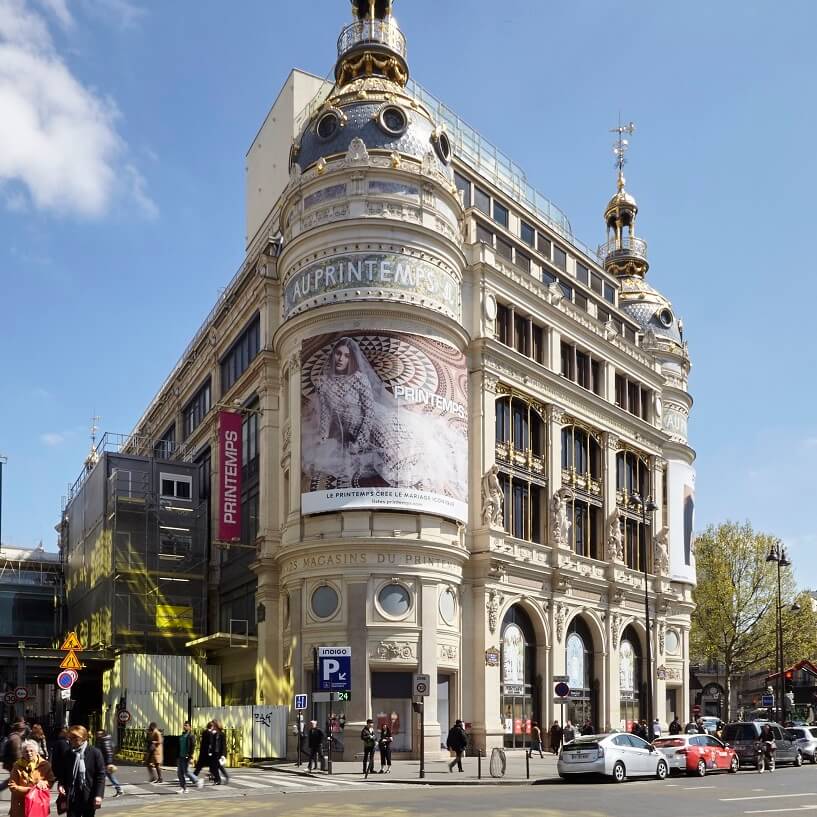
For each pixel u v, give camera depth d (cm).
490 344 4897
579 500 5638
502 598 4738
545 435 5356
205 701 5212
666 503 6775
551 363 5459
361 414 4259
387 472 4212
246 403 5300
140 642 5525
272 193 6219
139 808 2375
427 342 4431
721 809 2273
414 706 3459
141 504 5769
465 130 5928
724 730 4256
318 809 2266
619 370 6222
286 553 4350
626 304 7350
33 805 1477
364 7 5212
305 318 4472
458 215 4869
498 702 4609
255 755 4059
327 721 3728
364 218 4422
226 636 4650
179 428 6825
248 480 5219
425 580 4234
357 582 4144
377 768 3772
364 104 4722
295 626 4288
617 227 7919
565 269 6181
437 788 3072
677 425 7056
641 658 6100
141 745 4384
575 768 3312
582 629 5525
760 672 11456
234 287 5672
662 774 3547
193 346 6569
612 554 5762
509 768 3922
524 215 5762
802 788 2992
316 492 4275
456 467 4462
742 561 8269
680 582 6625
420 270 4469
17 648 5147
